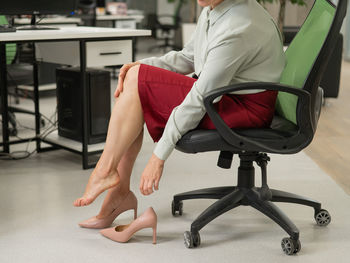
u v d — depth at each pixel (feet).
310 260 5.50
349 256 5.62
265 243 5.93
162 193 7.58
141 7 35.27
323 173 8.77
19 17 15.15
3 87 9.57
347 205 7.21
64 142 9.36
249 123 5.64
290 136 5.54
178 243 5.89
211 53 5.29
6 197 7.36
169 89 5.59
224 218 6.69
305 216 6.79
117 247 5.76
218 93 5.14
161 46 29.63
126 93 5.63
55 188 7.80
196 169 8.84
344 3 5.12
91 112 9.05
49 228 6.27
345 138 11.30
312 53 5.63
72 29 9.27
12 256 5.49
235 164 9.21
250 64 5.52
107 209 6.23
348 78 20.42
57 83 9.59
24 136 10.97
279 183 8.18
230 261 5.44
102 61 8.73
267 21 5.59
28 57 12.46
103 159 5.69
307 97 5.32
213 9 5.58
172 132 5.41
